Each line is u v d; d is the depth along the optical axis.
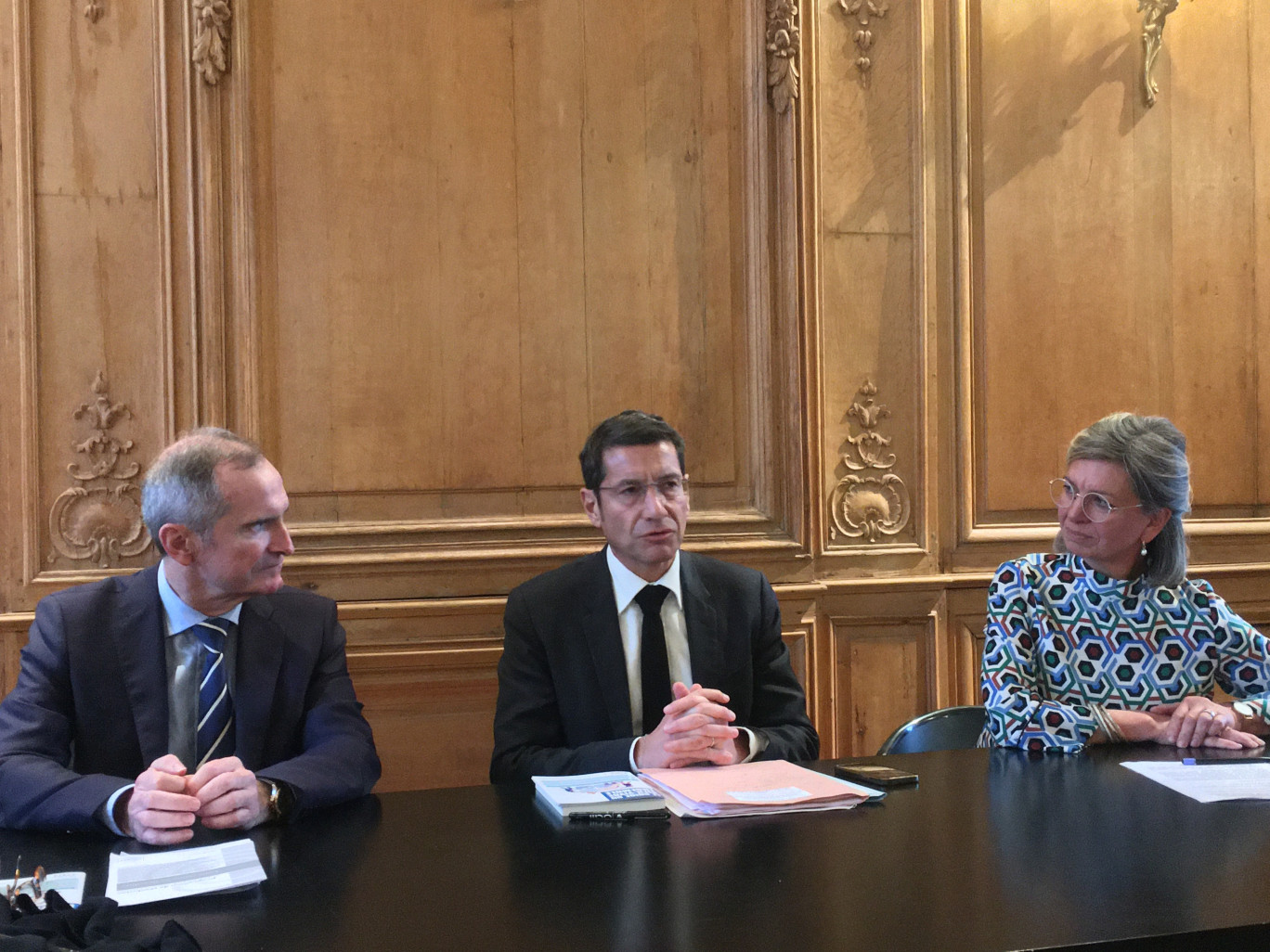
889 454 3.75
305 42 3.35
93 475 3.24
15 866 1.50
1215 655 2.27
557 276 3.52
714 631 2.34
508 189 3.48
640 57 3.57
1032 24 3.86
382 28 3.40
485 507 3.49
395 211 3.41
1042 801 1.72
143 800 1.60
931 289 3.77
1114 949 1.16
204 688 1.99
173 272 3.26
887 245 3.74
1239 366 4.04
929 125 3.77
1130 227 3.96
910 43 3.75
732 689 2.33
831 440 3.70
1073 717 2.09
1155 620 2.27
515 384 3.49
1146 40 3.93
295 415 3.36
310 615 2.12
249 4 3.29
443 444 3.45
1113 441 2.19
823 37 3.68
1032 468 3.88
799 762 2.16
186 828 1.61
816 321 3.64
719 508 3.62
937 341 3.79
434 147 3.44
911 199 3.75
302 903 1.32
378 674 3.35
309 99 3.35
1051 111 3.88
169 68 3.25
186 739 1.97
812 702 3.60
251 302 3.29
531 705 2.28
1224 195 4.04
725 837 1.56
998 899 1.29
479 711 3.42
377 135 3.40
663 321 3.58
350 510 3.40
